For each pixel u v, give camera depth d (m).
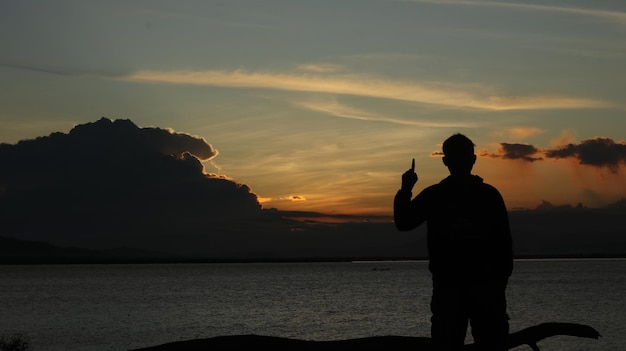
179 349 10.61
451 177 6.84
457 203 6.68
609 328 61.28
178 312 90.31
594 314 78.19
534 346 10.71
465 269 6.55
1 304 109.38
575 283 179.00
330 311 88.69
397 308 93.00
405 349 10.40
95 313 89.50
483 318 6.60
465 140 6.81
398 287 171.12
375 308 93.25
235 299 121.00
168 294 143.12
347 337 58.44
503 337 6.60
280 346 10.55
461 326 6.64
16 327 70.25
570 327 10.66
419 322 71.56
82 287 184.88
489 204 6.68
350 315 81.69
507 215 6.75
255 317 81.06
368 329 64.81
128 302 113.81
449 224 6.64
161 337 59.97
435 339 6.70
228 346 10.59
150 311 92.50
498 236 6.63
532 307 90.12
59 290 164.50
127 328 68.69
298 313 86.06
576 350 46.28
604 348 47.31
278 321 75.06
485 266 6.55
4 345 36.88
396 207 6.80
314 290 156.75
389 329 64.50
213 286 190.50
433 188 6.85
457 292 6.58
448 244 6.62
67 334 62.81
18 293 148.50
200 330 66.06
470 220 6.61
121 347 52.72
